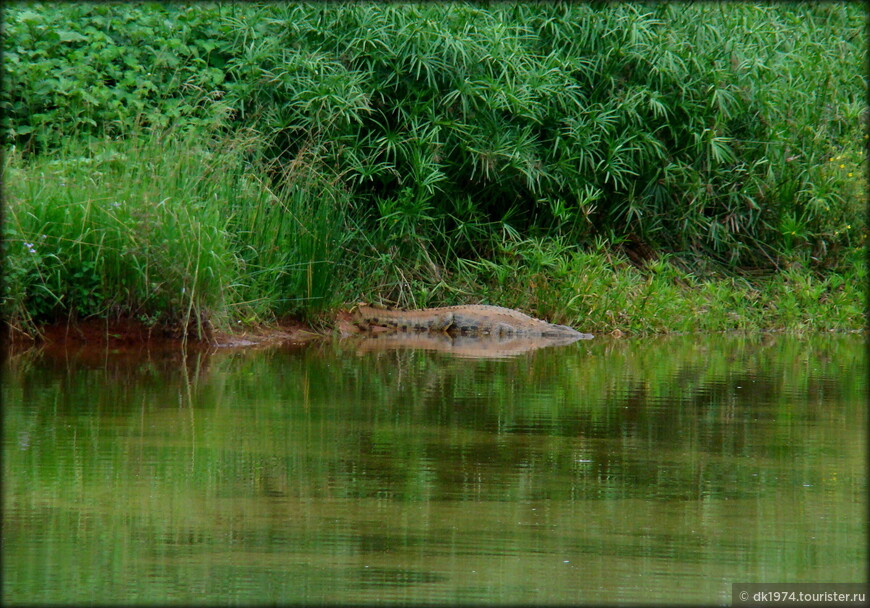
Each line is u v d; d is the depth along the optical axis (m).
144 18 18.83
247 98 18.08
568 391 11.29
